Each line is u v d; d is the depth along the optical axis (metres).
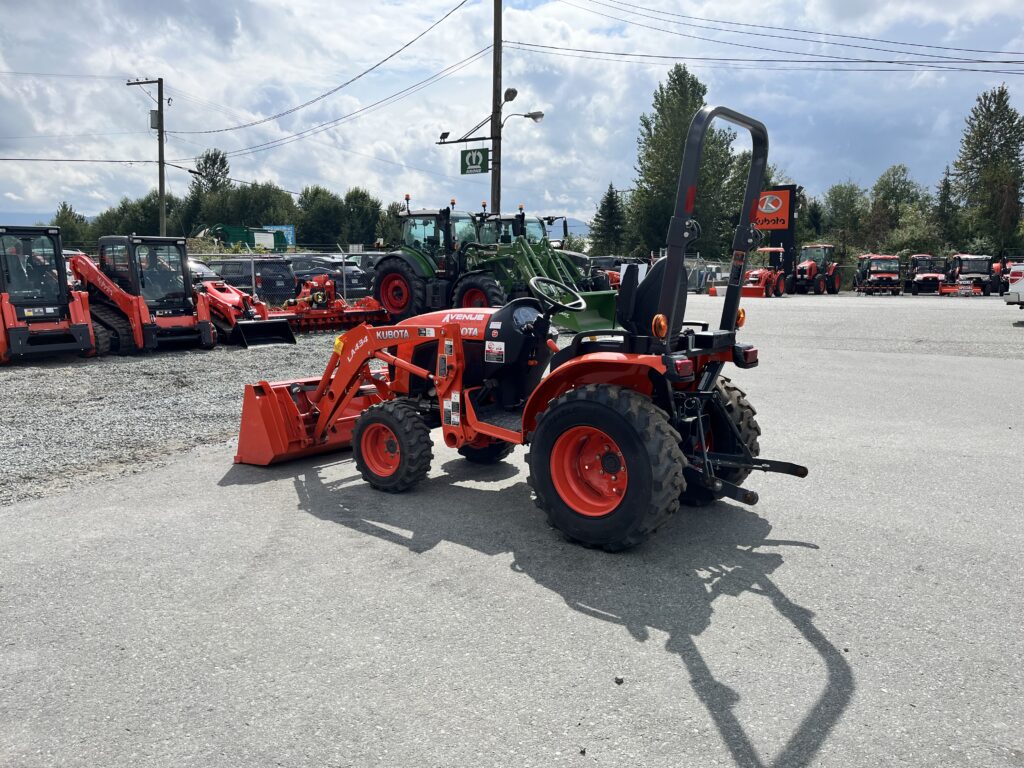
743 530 4.65
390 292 16.98
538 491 4.45
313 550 4.38
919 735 2.63
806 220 76.69
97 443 7.00
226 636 3.38
